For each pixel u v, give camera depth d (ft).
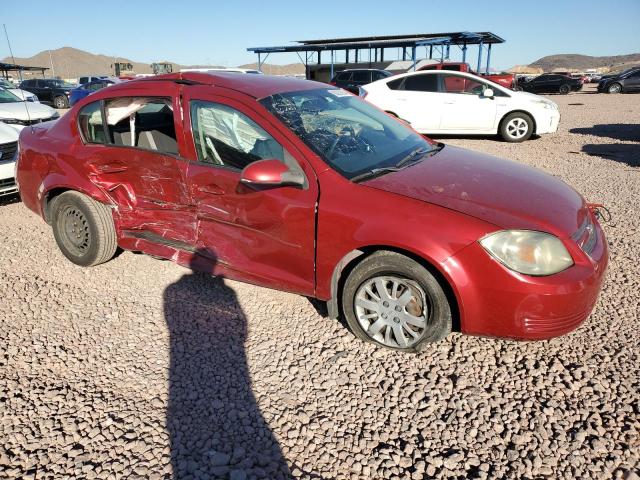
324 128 11.00
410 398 8.70
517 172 11.17
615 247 14.73
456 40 84.74
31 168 14.10
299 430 8.07
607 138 35.42
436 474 7.17
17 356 10.07
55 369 9.68
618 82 94.17
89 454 7.66
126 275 13.50
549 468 7.21
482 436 7.83
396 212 9.00
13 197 21.07
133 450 7.73
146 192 12.16
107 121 12.62
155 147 12.33
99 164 12.62
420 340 9.44
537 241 8.50
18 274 13.62
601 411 8.27
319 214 9.56
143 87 12.02
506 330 8.74
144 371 9.59
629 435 7.73
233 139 10.72
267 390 9.00
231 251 11.06
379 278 9.50
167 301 12.12
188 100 11.21
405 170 10.45
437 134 38.34
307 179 9.83
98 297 12.39
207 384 9.19
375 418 8.28
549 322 8.58
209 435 8.01
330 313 10.36
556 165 26.50
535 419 8.13
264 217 10.23
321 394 8.86
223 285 12.84
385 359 9.74
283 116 10.60
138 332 10.88
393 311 9.56
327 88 13.17
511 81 80.48
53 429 8.15
